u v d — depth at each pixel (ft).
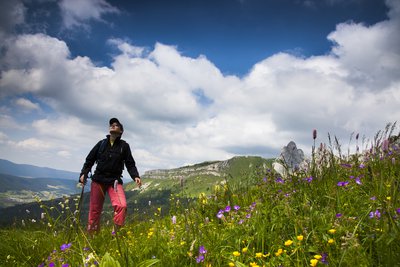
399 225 5.77
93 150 14.49
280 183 10.95
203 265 6.29
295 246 6.62
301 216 7.57
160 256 7.31
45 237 9.79
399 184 7.43
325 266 5.50
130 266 6.40
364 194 8.77
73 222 9.71
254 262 6.43
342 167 10.93
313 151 10.76
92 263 6.87
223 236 7.95
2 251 9.32
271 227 7.77
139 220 12.17
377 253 5.50
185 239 7.73
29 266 8.64
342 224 6.77
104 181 13.85
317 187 9.47
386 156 10.46
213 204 10.95
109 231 11.10
